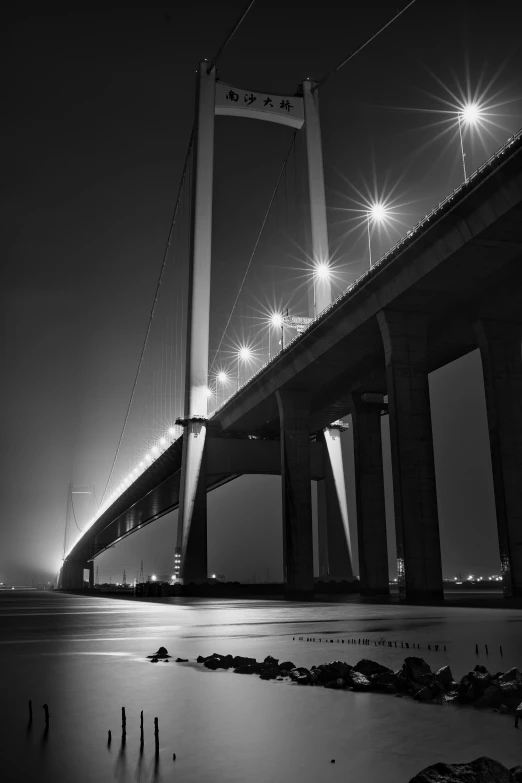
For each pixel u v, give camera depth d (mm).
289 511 65500
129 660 11492
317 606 40156
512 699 6664
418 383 47188
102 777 4484
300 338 59750
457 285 44531
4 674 9625
